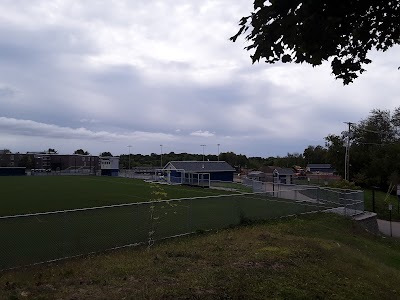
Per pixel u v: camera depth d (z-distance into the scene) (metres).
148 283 7.42
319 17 4.47
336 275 9.25
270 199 20.81
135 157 148.75
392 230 31.53
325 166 107.62
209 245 11.88
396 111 71.81
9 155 123.62
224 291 7.05
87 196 32.81
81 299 6.41
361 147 65.50
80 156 132.62
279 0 4.30
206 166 61.69
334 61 5.40
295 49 4.89
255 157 141.12
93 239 12.45
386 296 8.62
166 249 11.34
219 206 17.36
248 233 14.54
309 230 17.08
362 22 4.82
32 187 44.47
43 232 12.82
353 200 25.78
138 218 14.09
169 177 54.44
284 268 9.04
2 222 13.00
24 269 9.60
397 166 57.62
